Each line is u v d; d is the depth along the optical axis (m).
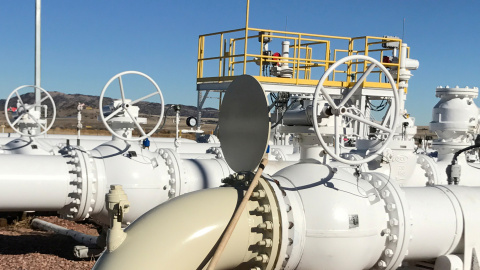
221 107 5.27
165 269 3.75
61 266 7.71
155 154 8.11
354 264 4.66
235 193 4.29
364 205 4.74
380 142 8.75
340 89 12.80
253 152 4.71
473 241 5.44
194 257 3.90
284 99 7.73
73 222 11.12
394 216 4.90
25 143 11.14
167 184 7.88
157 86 8.06
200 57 13.66
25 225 10.66
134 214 7.70
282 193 4.48
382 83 13.36
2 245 8.93
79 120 11.85
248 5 11.82
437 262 5.50
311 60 12.38
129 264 3.69
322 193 4.63
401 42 13.61
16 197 6.98
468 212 5.42
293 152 13.21
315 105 4.50
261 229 4.22
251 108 4.77
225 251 4.09
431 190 5.59
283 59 12.46
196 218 4.00
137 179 7.61
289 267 4.48
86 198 7.29
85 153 7.49
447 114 9.95
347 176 4.91
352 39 13.35
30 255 8.23
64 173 7.25
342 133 5.25
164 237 3.85
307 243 4.50
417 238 5.27
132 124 8.09
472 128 9.92
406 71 14.41
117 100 8.13
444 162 9.95
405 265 5.81
